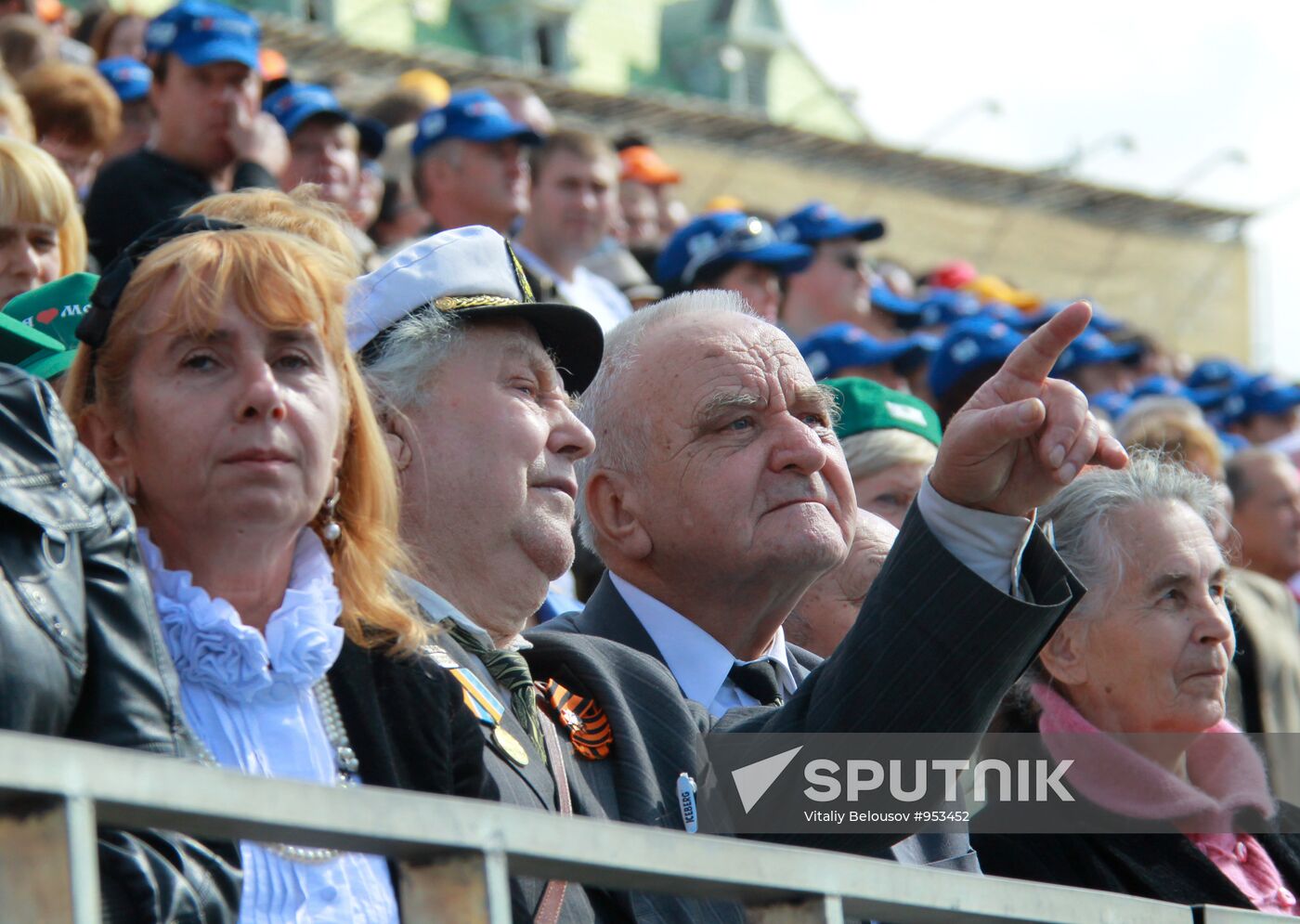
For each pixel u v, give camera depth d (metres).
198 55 23.12
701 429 13.81
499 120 27.42
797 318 33.47
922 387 29.02
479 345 12.61
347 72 58.53
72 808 5.48
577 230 27.14
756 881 7.22
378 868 9.29
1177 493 15.72
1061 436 11.05
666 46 84.12
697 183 71.12
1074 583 11.62
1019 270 80.06
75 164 23.64
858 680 11.69
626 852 6.84
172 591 9.30
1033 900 8.33
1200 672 15.13
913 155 77.56
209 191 23.12
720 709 13.88
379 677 9.84
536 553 12.51
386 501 10.35
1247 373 47.25
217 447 9.20
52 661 7.66
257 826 5.94
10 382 8.32
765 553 13.59
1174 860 14.39
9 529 7.87
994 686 11.54
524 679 11.48
